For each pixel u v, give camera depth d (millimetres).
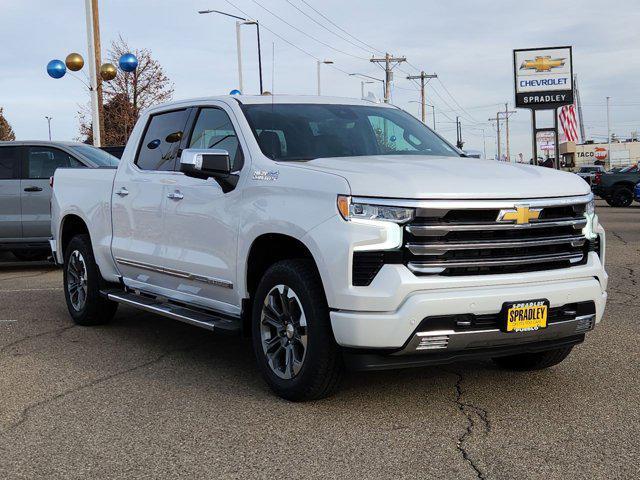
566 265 4645
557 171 4953
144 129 6609
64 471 3711
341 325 4250
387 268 4164
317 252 4348
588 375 5340
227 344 6527
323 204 4391
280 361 4852
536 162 39281
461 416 4465
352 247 4199
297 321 4637
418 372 5441
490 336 4297
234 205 5121
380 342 4164
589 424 4301
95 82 21734
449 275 4246
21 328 7270
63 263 7730
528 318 4348
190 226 5598
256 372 5543
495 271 4371
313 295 4465
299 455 3871
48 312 8141
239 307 5207
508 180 4488
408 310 4113
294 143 5316
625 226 19031
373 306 4160
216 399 4859
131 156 6625
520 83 38875
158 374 5512
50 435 4227
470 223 4246
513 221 4332
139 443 4082
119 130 38594
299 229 4484
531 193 4438
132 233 6422
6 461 3852
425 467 3695
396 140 5766
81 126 41656
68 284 7539
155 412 4609
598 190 29641
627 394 4875
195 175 5305
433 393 4926
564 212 4613
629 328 6859
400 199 4188
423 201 4180
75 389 5141
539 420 4379
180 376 5449
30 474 3680
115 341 6660
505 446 3967
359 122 5781
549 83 38625
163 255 5926
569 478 3543
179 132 6102
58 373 5570
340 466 3721
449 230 4207
